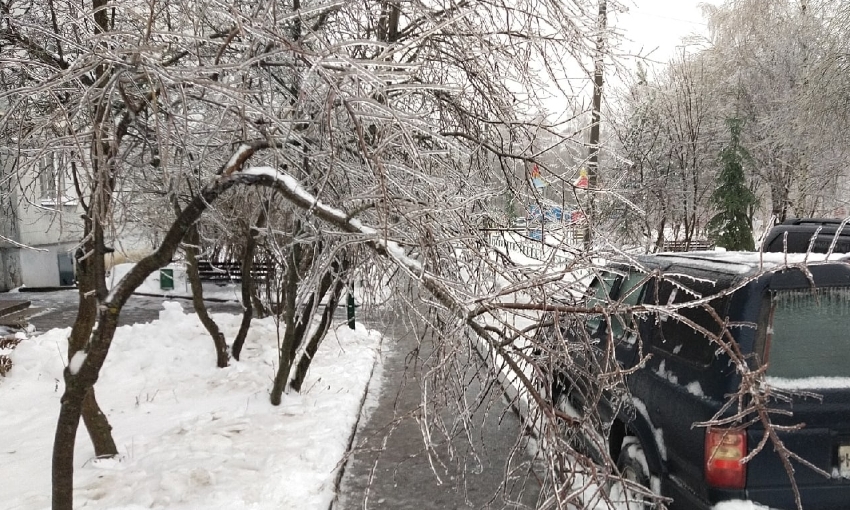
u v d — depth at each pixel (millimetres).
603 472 2400
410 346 10484
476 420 6461
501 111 4582
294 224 5297
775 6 20047
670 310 2492
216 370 8430
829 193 17000
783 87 18156
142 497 4375
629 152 16422
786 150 17094
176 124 3355
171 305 10875
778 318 3129
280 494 4512
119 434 5977
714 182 16969
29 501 4422
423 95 4746
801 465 2943
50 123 3383
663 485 3504
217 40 3746
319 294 5004
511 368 2736
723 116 18516
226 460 5117
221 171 3465
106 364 8188
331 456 5238
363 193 3414
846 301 3156
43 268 19141
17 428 6336
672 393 3504
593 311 2510
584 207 4555
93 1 4434
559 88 4543
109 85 2986
